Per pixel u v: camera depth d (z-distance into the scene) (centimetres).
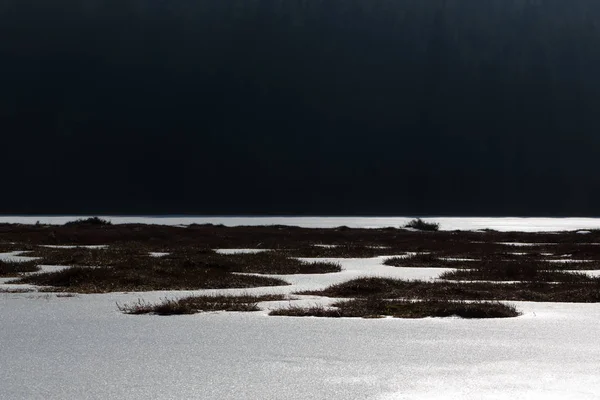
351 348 1833
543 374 1545
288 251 5862
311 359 1697
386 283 3288
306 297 2953
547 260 5147
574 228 13338
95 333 2044
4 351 1788
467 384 1459
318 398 1359
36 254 5150
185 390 1414
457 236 8469
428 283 3347
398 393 1391
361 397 1364
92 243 6800
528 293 3048
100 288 3228
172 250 5747
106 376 1526
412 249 6391
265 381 1484
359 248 6131
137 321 2273
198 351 1791
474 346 1866
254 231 8531
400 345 1875
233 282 3419
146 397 1364
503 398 1355
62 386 1442
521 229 12775
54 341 1923
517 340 1955
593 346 1869
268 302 2761
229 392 1400
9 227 8669
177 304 2516
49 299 2856
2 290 3136
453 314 2433
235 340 1938
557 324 2255
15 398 1355
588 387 1432
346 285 3189
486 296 2981
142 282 3384
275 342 1912
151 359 1694
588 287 3275
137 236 7188
